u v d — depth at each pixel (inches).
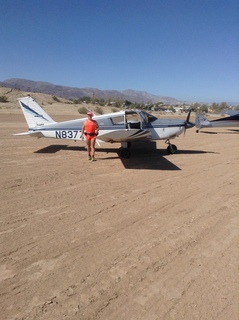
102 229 155.1
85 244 137.9
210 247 137.9
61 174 273.4
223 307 96.4
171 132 389.1
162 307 96.0
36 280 109.2
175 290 105.0
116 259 125.2
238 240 145.9
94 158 350.6
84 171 289.0
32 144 458.6
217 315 92.7
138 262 123.3
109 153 398.3
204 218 173.9
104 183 247.1
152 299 100.0
